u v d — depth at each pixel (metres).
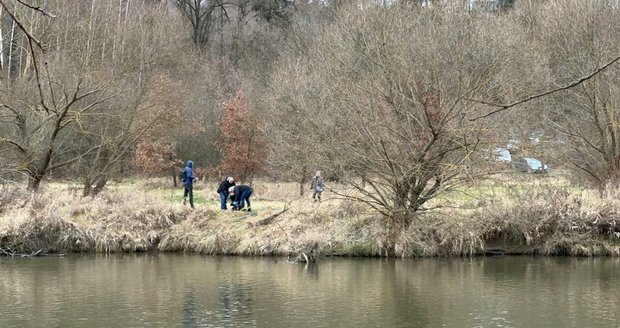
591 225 26.23
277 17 66.56
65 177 40.53
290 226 26.52
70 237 26.61
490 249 26.17
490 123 24.95
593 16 31.12
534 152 27.05
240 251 25.91
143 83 36.25
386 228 25.80
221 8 69.88
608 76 30.62
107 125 33.62
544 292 19.28
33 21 31.09
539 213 26.39
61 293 19.08
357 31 30.73
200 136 46.91
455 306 17.62
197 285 20.27
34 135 32.59
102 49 34.94
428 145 25.20
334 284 20.55
